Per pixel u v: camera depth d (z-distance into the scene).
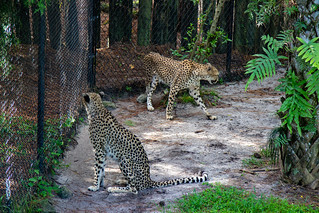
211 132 9.95
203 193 6.85
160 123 10.59
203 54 12.21
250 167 8.09
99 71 12.90
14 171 6.87
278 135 7.77
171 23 14.39
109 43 13.95
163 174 7.89
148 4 13.84
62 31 10.68
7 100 8.53
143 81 12.91
